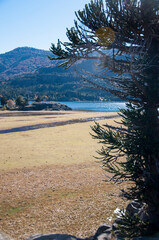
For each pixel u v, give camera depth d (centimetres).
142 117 713
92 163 2150
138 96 731
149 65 677
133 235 692
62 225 1092
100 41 693
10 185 1648
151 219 719
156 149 665
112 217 1128
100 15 672
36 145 3056
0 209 1287
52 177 1805
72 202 1344
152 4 581
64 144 3080
